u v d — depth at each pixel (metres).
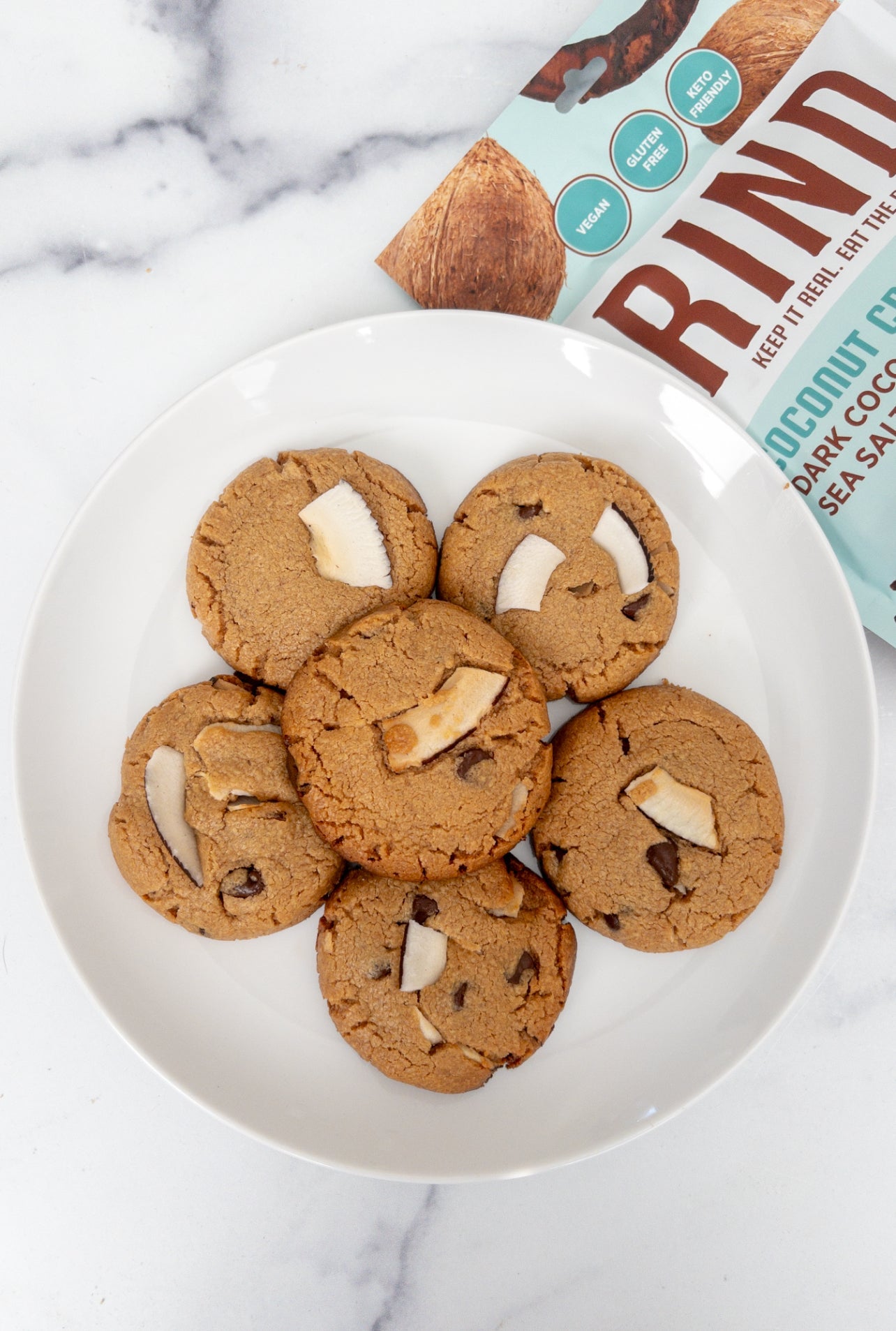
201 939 0.49
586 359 0.49
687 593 0.50
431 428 0.50
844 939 0.52
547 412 0.50
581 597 0.48
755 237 0.50
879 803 0.52
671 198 0.51
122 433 0.52
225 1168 0.52
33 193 0.52
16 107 0.52
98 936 0.48
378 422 0.50
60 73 0.52
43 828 0.48
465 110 0.52
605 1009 0.49
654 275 0.51
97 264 0.52
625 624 0.48
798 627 0.50
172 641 0.50
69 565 0.49
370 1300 0.52
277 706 0.48
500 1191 0.52
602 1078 0.49
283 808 0.48
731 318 0.51
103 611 0.49
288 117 0.52
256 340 0.52
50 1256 0.51
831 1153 0.52
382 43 0.52
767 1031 0.48
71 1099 0.51
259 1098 0.48
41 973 0.52
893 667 0.52
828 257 0.50
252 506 0.48
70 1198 0.51
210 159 0.52
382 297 0.52
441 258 0.51
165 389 0.52
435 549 0.49
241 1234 0.52
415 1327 0.52
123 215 0.52
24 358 0.52
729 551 0.50
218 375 0.48
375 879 0.48
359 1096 0.48
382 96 0.52
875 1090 0.52
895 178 0.50
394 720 0.46
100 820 0.49
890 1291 0.52
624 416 0.50
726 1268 0.52
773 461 0.49
